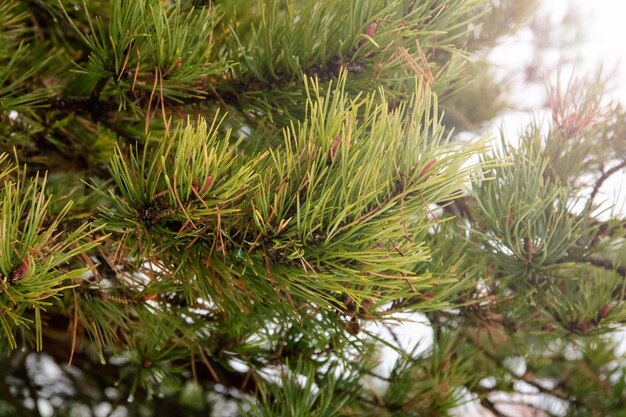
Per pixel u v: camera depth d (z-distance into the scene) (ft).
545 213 1.98
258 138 1.90
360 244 1.61
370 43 1.78
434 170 1.57
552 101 2.14
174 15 1.83
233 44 1.87
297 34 1.84
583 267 2.08
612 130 2.16
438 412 2.14
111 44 1.80
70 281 1.81
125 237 1.71
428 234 2.06
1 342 1.93
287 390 2.01
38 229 1.55
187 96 1.83
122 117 2.08
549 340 2.21
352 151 1.58
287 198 1.61
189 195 1.58
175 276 1.73
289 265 1.64
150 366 2.05
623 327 2.03
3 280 1.52
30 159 2.11
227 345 2.06
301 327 1.93
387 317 1.78
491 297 2.06
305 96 1.88
